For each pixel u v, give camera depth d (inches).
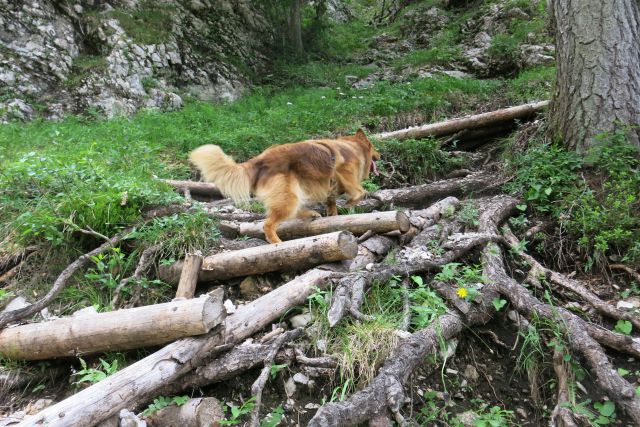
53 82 234.5
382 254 99.5
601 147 118.3
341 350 72.4
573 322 78.5
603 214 102.7
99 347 71.7
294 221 106.6
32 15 245.4
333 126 197.3
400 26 396.8
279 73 323.9
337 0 484.4
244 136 178.2
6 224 101.5
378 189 145.3
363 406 61.7
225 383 70.5
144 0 303.1
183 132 187.9
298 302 81.4
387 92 231.9
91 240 100.5
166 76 271.3
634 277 94.3
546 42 264.7
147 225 103.7
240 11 351.9
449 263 94.4
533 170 124.9
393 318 78.7
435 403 70.4
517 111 172.7
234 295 91.7
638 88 122.0
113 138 174.1
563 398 70.5
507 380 77.8
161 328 68.4
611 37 121.8
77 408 56.1
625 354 77.7
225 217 113.1
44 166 113.3
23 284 92.8
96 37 261.6
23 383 73.5
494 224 108.7
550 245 107.7
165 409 62.6
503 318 86.4
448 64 291.4
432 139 170.6
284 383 70.5
